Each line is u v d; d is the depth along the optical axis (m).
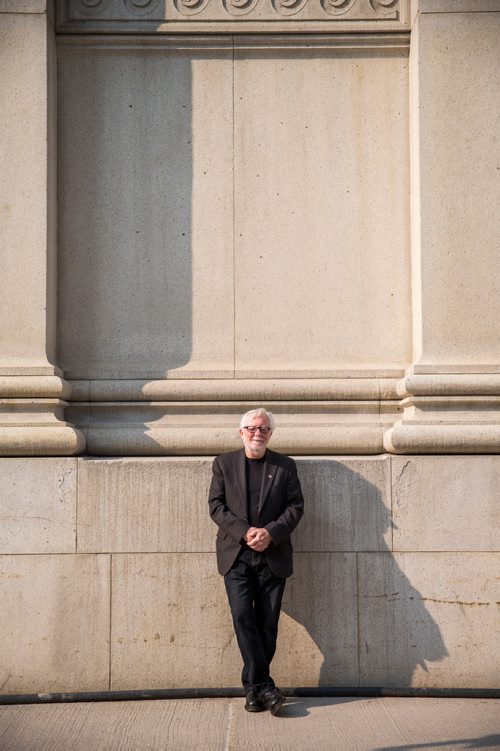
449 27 5.80
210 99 6.05
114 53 6.05
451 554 5.47
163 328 5.99
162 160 6.04
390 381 5.87
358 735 4.66
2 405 5.59
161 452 5.74
